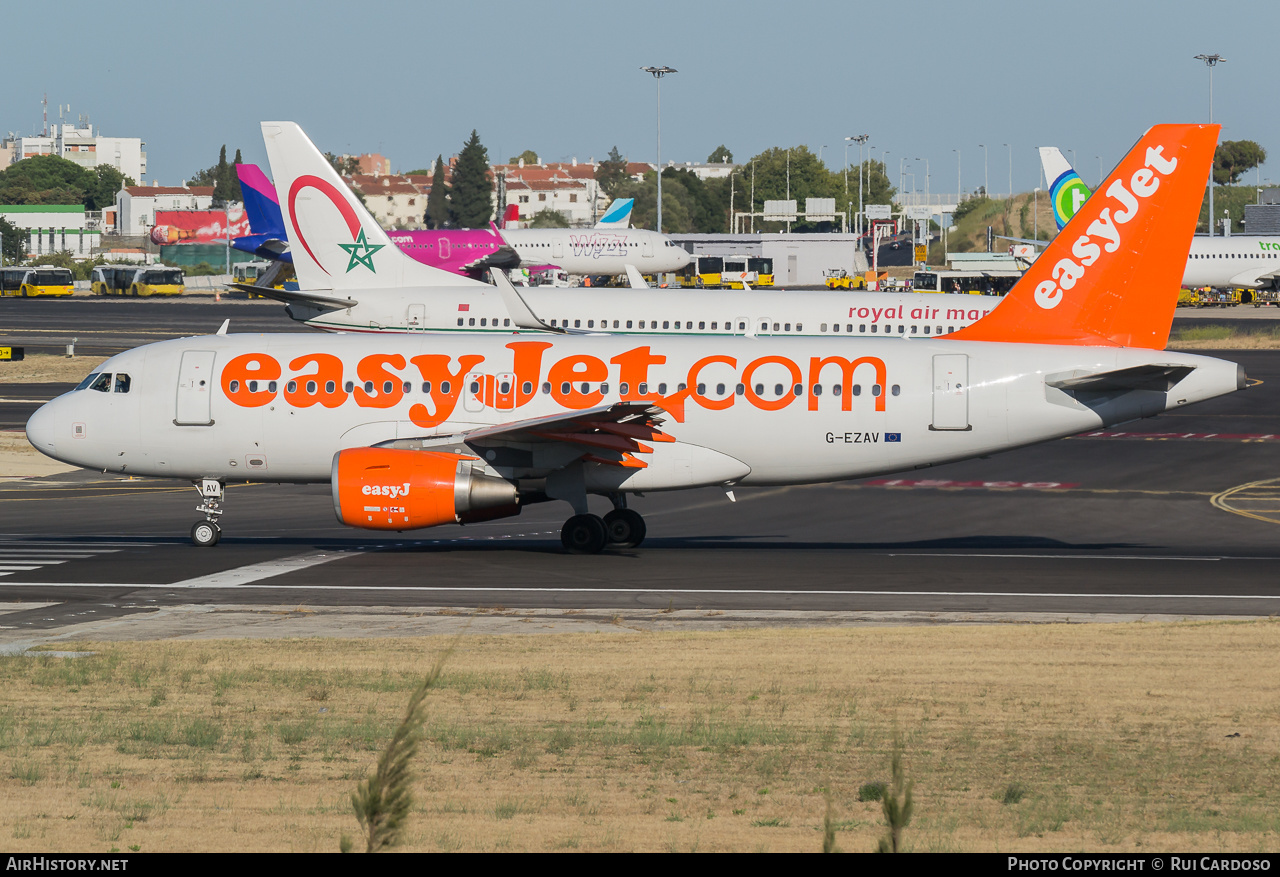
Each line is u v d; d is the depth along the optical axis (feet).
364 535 517.55
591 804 181.16
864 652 302.86
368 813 133.59
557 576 422.00
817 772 201.77
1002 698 255.29
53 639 327.06
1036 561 455.22
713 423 461.78
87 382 488.85
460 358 469.98
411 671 281.74
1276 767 206.18
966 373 460.55
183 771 198.39
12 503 607.78
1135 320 469.98
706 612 363.35
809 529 539.29
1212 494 631.15
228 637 329.31
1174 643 312.09
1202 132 461.78
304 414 469.98
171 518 564.30
